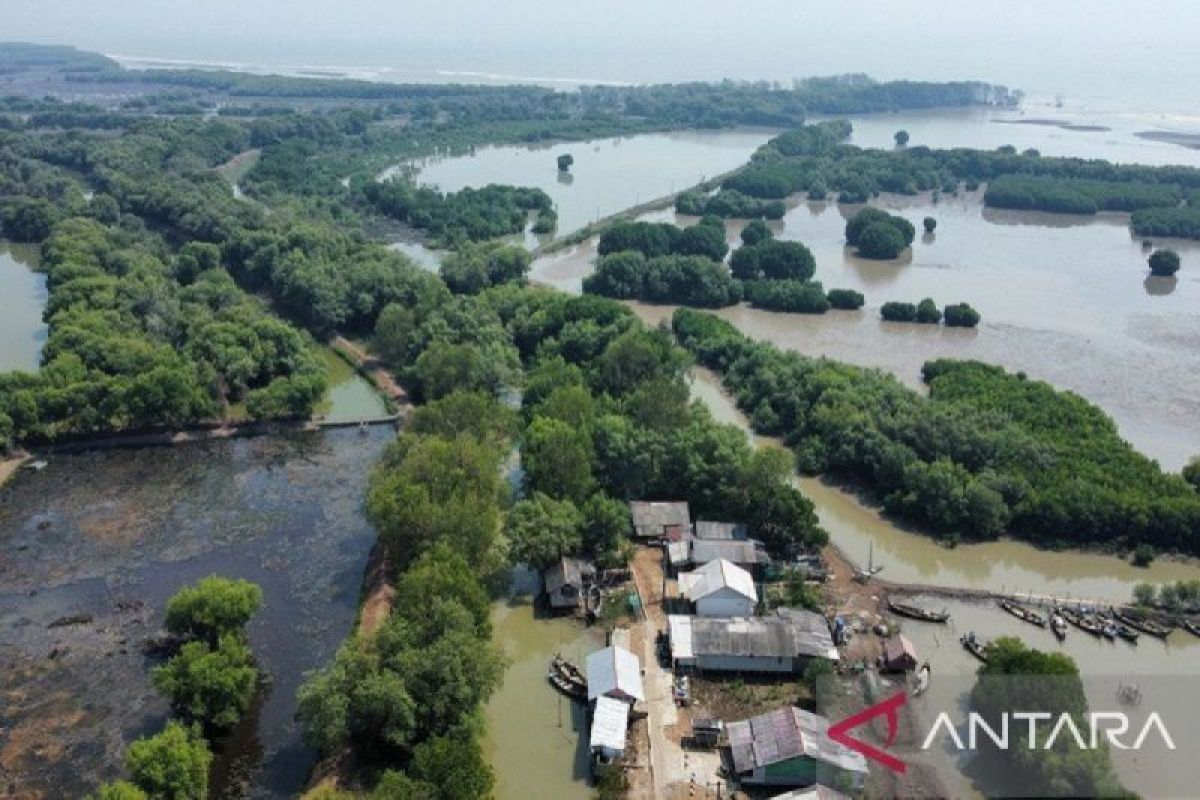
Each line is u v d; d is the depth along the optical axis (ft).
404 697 263.08
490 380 512.22
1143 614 343.46
